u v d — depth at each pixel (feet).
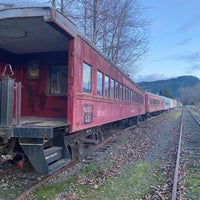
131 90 53.47
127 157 27.71
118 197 16.34
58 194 16.33
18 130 16.38
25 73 28.63
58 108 27.45
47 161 16.96
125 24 67.31
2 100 16.40
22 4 17.01
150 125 66.95
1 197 15.69
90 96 24.20
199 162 26.53
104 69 30.04
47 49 26.84
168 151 31.83
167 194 16.84
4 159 17.12
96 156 27.63
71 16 53.78
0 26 19.42
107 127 41.96
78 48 20.42
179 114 138.31
